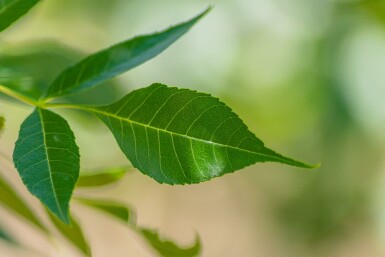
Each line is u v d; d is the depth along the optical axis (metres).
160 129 0.47
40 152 0.45
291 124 1.19
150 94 0.47
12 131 1.20
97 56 0.50
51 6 1.10
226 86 1.17
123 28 1.12
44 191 0.45
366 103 1.13
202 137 0.46
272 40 1.15
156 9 1.12
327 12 1.12
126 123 0.47
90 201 0.56
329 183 1.28
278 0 1.13
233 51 1.16
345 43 1.11
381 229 1.33
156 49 0.50
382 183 1.25
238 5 1.15
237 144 0.46
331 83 1.14
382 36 1.10
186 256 0.55
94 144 1.23
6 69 0.63
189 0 1.14
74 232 0.56
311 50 1.13
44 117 0.46
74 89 0.49
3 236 0.68
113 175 0.56
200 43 1.15
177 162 0.46
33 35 1.09
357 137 1.18
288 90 1.17
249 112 1.19
